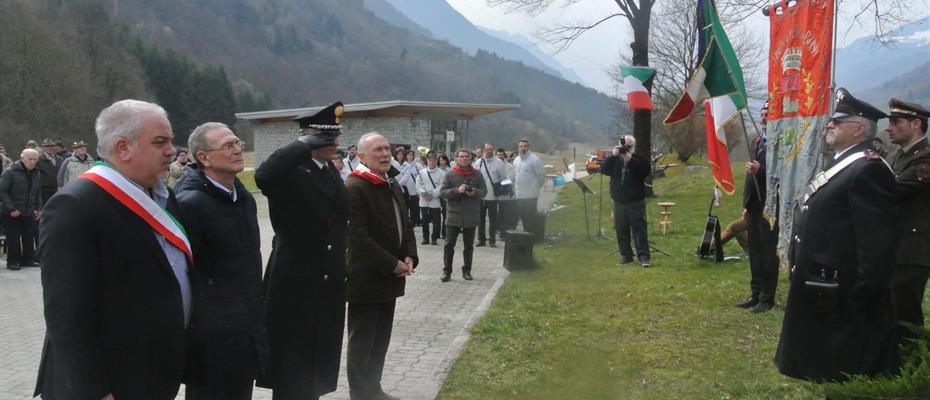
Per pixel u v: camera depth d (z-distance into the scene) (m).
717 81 8.28
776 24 8.31
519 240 9.89
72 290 2.68
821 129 7.43
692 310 7.09
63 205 2.75
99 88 50.47
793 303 4.22
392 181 5.12
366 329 4.86
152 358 2.91
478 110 27.97
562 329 6.51
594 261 10.04
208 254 3.47
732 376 5.12
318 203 4.23
